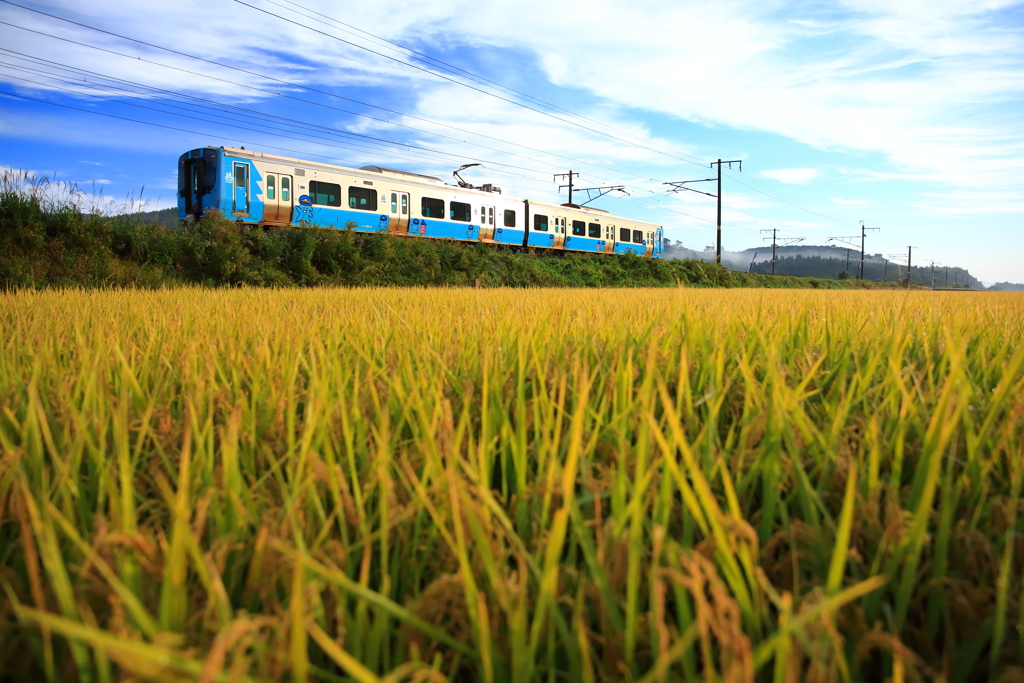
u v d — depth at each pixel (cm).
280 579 109
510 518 142
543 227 3350
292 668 82
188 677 77
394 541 128
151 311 503
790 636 79
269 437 174
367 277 2152
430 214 2702
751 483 147
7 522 129
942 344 306
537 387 221
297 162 2197
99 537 93
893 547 111
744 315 399
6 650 93
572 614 107
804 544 121
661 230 4428
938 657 105
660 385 116
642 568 109
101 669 79
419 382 206
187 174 2094
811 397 224
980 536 115
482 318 409
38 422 166
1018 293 1792
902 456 153
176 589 88
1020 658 96
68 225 1525
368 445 167
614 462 156
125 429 141
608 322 392
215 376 238
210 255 1767
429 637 98
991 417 153
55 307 507
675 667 96
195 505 125
